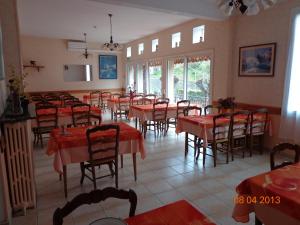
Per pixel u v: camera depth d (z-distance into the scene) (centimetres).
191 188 288
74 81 947
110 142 275
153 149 440
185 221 122
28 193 241
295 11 373
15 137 227
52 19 587
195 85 615
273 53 417
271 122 425
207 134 351
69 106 527
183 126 399
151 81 820
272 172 169
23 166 235
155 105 551
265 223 150
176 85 697
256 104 455
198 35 588
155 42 779
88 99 849
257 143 440
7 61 328
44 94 845
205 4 445
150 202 257
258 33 442
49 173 335
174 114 539
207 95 575
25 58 848
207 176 322
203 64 580
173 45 682
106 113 826
